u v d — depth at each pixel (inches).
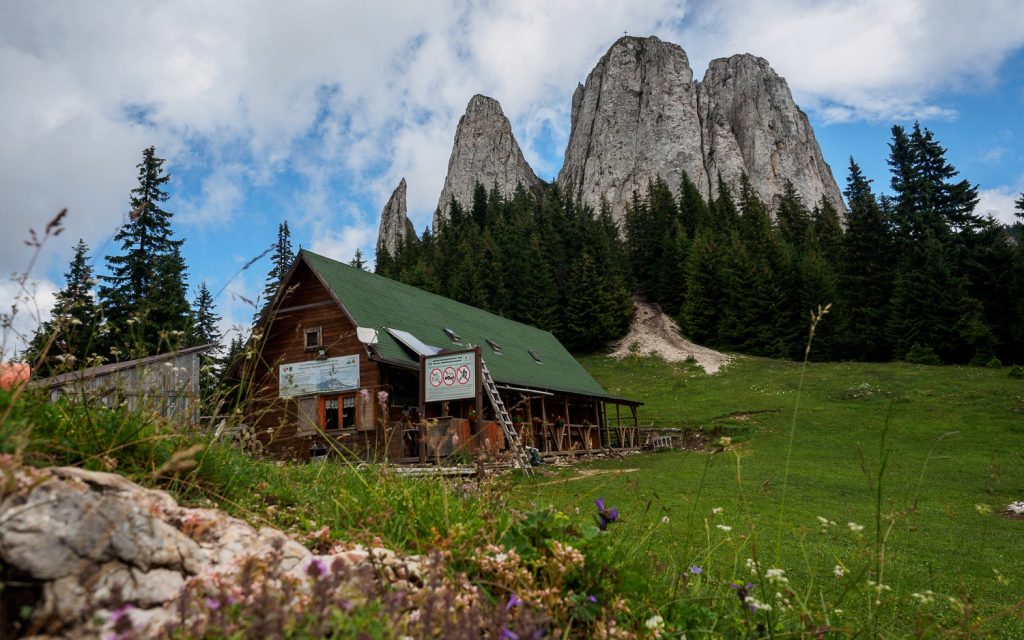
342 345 895.7
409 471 218.5
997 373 1852.9
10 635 86.4
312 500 178.2
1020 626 263.0
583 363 2576.3
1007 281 2335.1
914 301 2359.7
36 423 133.3
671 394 1993.1
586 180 6131.9
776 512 534.3
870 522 515.5
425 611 94.6
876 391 1690.5
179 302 465.1
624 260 3331.7
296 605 93.4
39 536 92.7
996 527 527.5
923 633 164.1
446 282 3142.2
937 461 977.5
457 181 7003.0
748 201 4045.3
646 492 568.1
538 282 2933.1
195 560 111.0
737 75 6304.1
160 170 1288.1
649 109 6053.2
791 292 2613.2
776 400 1713.8
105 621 79.9
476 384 764.6
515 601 111.3
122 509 103.7
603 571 146.5
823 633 147.7
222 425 182.4
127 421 151.6
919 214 2815.0
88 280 150.2
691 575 189.3
